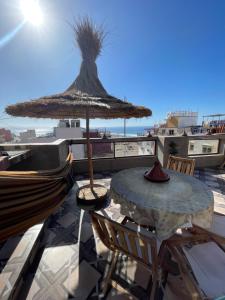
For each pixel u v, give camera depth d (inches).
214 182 147.6
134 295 52.6
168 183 69.2
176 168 102.8
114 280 57.1
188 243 61.1
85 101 73.2
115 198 63.8
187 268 48.3
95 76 99.0
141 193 61.0
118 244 48.0
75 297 52.1
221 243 58.7
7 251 62.1
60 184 63.7
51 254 68.2
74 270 61.0
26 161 123.9
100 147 176.1
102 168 178.1
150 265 43.6
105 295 52.6
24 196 44.2
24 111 74.7
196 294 40.8
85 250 70.4
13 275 52.5
